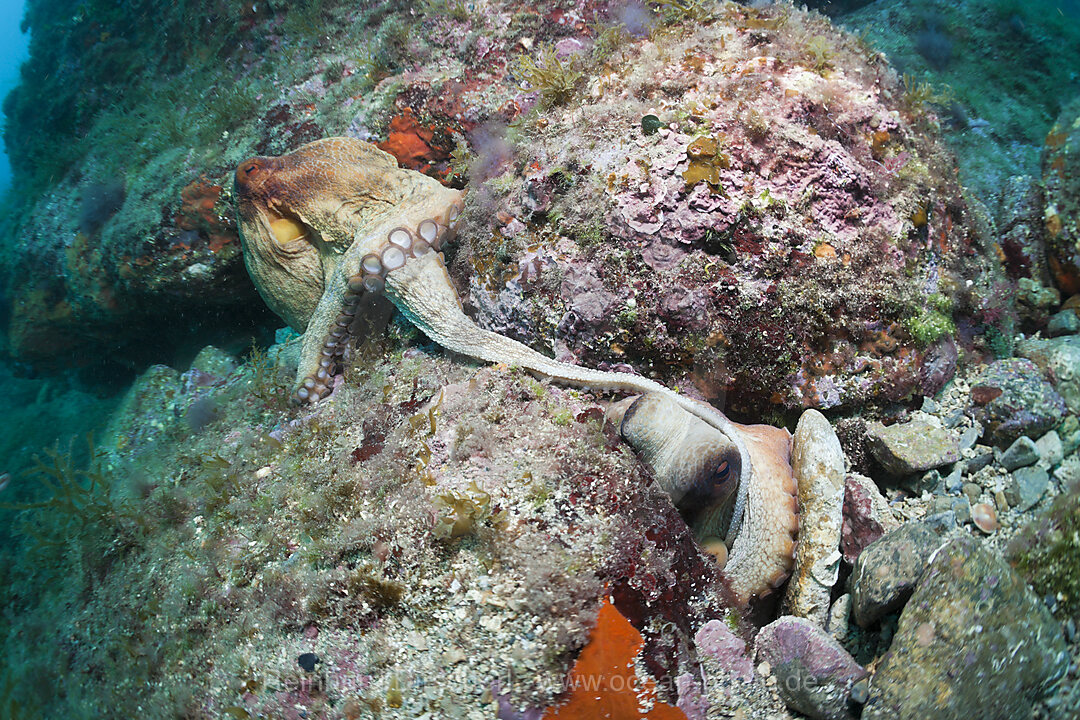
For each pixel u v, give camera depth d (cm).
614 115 74
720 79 74
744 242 68
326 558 62
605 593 57
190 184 107
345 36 109
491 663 57
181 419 98
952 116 104
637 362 72
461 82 93
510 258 74
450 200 79
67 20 145
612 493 61
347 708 59
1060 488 63
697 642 59
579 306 71
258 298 117
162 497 74
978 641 53
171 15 127
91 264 118
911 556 58
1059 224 81
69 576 77
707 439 62
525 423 65
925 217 73
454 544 59
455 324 73
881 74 82
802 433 66
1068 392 68
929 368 71
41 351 139
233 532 68
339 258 81
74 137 140
